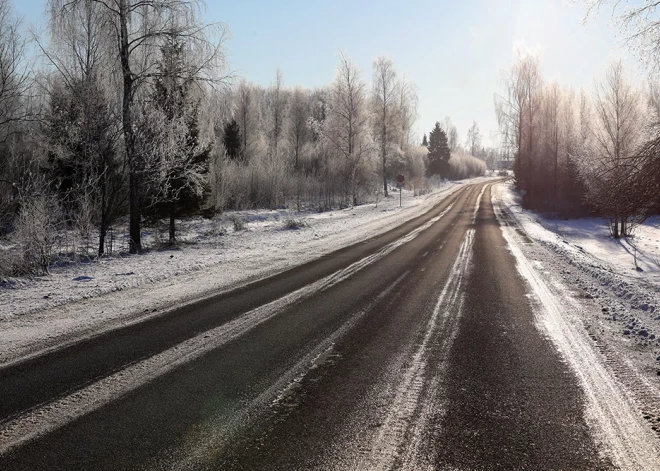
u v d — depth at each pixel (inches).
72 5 556.1
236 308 280.7
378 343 215.9
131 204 592.1
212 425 137.1
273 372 179.6
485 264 450.0
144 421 139.6
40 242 436.8
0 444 127.1
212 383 168.9
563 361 191.9
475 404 151.6
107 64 580.4
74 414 144.3
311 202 1510.8
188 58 596.4
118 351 203.5
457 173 4224.9
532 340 219.9
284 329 237.6
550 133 1507.1
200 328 238.5
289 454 121.3
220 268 430.0
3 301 305.0
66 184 708.0
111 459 119.3
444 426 136.8
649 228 1067.3
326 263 456.4
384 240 655.1
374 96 2031.3
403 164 2721.5
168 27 589.9
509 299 306.0
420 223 937.5
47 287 354.9
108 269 441.1
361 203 1668.3
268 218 1112.2
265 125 2628.0
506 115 1892.2
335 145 1777.8
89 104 545.6
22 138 788.6
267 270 417.4
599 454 122.1
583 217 1275.8
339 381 170.9
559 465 116.8
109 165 561.6
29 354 199.9
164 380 171.5
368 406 149.9
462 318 259.3
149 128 570.9
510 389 163.6
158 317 259.9
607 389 163.9
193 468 115.0
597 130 1029.2
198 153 679.7
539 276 389.4
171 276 388.8
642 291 328.8
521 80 1769.2
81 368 183.5
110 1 573.0
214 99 651.5
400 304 291.6
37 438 130.1
